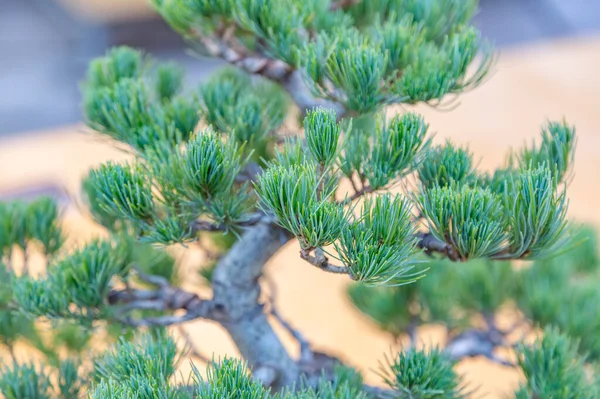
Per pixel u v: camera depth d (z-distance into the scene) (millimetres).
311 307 1341
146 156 658
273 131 714
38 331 786
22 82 2625
